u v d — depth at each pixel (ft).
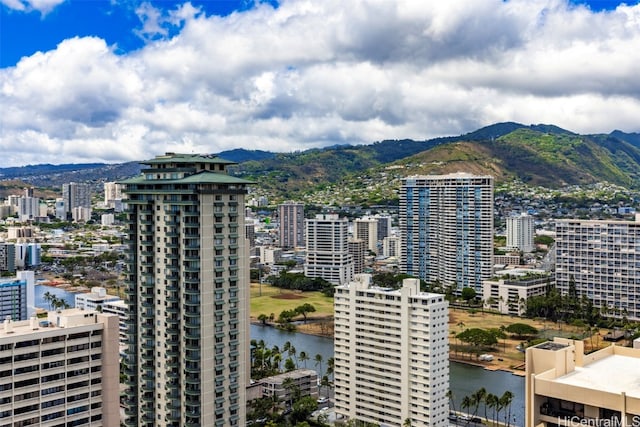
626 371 382.83
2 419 636.48
